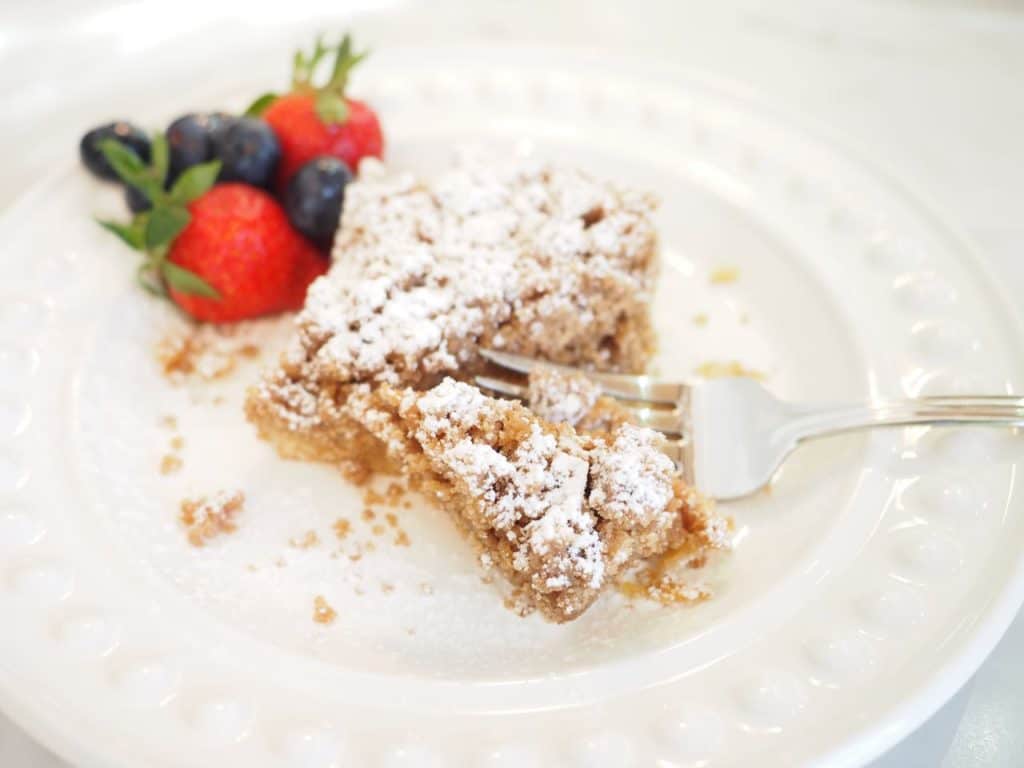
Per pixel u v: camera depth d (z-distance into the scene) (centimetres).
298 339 18
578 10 30
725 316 21
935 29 28
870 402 17
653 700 14
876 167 22
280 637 16
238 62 27
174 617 15
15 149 25
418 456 16
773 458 17
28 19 28
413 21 29
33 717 13
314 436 18
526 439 16
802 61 28
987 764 15
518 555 15
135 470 18
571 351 19
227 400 20
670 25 29
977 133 25
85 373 19
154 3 29
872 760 13
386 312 18
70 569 15
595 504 15
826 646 14
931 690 13
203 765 13
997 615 14
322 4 29
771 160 23
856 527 16
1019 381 18
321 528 18
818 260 21
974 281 19
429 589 17
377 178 21
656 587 16
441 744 13
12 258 20
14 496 16
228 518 18
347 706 14
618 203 20
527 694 14
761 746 13
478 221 19
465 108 24
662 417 18
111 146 20
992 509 16
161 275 21
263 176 21
